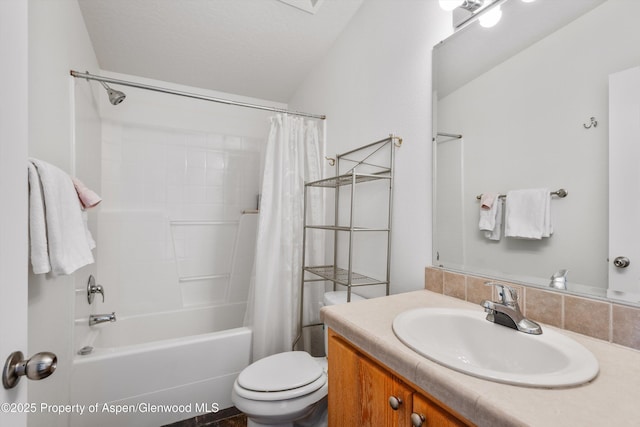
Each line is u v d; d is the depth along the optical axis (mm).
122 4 1632
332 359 943
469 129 1109
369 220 1627
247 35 1922
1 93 469
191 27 1831
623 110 727
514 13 971
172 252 2365
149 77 2354
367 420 777
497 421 457
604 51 761
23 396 519
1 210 468
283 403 1161
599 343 727
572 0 826
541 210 894
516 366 741
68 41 1405
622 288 728
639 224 698
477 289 1040
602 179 764
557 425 424
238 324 2537
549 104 875
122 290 2195
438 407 588
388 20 1507
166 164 2453
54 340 1143
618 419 440
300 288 1960
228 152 2678
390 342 709
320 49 2070
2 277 468
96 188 2043
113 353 1429
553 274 865
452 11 1178
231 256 2672
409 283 1362
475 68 1086
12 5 495
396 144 1444
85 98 1727
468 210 1109
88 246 1163
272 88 2564
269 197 1838
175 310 2332
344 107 1871
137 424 1451
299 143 1957
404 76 1404
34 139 1015
